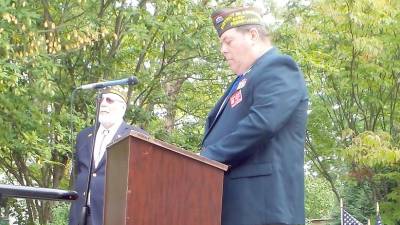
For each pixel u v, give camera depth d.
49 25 9.86
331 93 12.58
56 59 10.48
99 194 5.59
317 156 13.19
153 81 11.79
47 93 9.66
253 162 3.21
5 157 11.00
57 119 10.21
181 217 2.83
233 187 3.22
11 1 9.05
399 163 12.43
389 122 12.86
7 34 8.84
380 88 12.38
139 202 2.75
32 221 11.94
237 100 3.34
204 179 2.88
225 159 3.15
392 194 12.52
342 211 10.98
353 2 11.52
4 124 9.55
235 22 3.44
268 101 3.18
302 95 3.27
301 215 3.21
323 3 11.75
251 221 3.15
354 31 11.84
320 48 12.51
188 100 13.52
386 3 11.52
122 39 11.39
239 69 3.48
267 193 3.15
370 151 11.31
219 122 3.41
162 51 11.98
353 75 12.12
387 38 11.80
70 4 10.51
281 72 3.26
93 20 10.23
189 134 12.66
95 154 5.79
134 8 10.69
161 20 11.02
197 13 11.26
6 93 9.32
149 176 2.78
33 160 11.11
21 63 9.20
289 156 3.22
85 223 5.20
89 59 11.00
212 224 2.87
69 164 11.59
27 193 3.19
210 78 12.70
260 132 3.13
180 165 2.84
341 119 12.82
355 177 12.79
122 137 2.81
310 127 12.94
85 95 10.59
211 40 11.57
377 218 11.43
